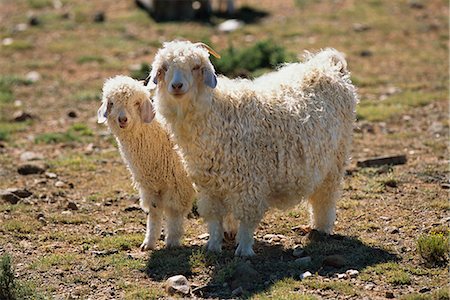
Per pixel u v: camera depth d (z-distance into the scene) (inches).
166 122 358.6
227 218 392.2
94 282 352.5
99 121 368.5
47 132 643.5
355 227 412.5
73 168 536.1
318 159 374.0
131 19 1035.3
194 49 346.6
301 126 366.6
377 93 741.9
